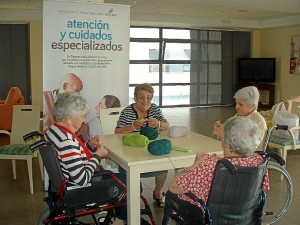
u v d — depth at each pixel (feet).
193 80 34.94
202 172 5.83
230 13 28.53
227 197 5.74
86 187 6.95
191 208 6.09
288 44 32.55
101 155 7.24
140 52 33.32
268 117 14.90
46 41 11.25
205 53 34.88
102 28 11.92
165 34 33.73
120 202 7.18
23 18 25.80
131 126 9.78
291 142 12.79
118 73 12.30
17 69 28.91
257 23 33.22
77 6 11.50
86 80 11.86
